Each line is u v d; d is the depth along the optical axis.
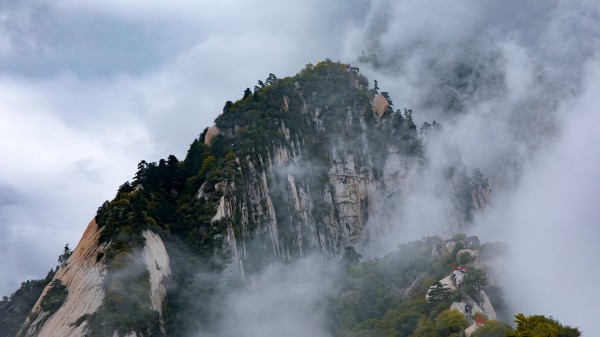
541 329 175.50
